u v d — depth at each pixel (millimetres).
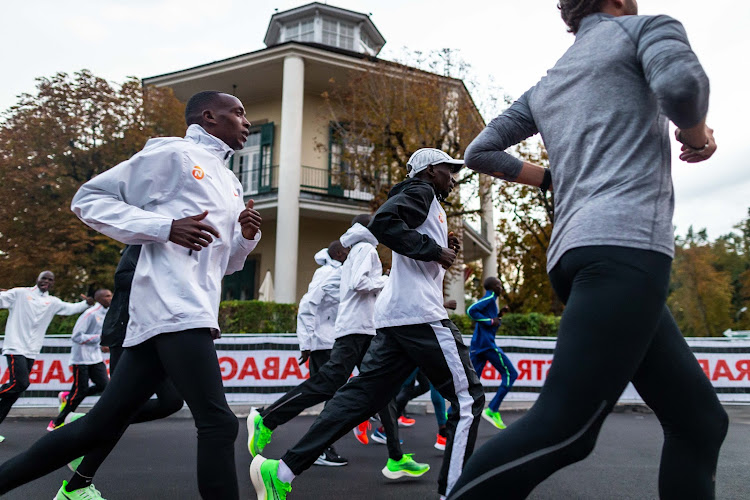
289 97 19219
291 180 18953
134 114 19000
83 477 3049
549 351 10688
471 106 16016
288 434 6941
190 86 21516
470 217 16688
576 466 4914
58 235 18000
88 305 8062
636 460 5219
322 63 19891
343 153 17047
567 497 3854
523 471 1567
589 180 1741
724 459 5250
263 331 13328
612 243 1637
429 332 3201
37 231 18031
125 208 2482
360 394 3205
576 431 1579
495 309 7859
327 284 6109
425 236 3152
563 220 1789
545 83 1990
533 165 2143
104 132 18453
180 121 19406
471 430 3123
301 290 21328
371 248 5164
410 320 3219
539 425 1593
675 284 43156
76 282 17953
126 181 2559
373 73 16250
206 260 2619
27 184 17812
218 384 2412
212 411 2354
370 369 3275
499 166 2125
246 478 4477
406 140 15477
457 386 3170
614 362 1587
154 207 2590
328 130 21891
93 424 2467
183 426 7594
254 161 22266
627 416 9391
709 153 1866
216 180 2766
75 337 7535
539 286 23875
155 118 19016
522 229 22766
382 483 4324
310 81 21438
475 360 7742
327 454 5094
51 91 18484
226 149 2898
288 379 9750
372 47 25078
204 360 2393
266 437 4711
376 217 3191
